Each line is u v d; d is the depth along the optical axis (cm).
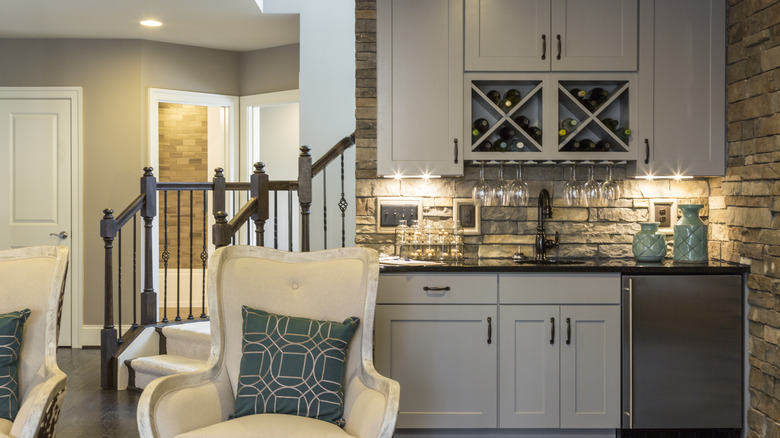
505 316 354
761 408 342
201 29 573
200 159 795
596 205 412
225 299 269
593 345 354
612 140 393
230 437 224
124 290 600
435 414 354
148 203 495
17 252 275
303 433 228
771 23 338
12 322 255
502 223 414
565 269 351
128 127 603
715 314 354
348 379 261
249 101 652
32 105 604
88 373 508
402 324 354
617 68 379
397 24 380
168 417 228
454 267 351
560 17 379
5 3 499
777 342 329
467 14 380
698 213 388
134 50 602
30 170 605
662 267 351
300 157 439
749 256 358
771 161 338
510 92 387
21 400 258
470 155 380
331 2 528
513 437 362
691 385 353
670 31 380
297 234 783
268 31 580
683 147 381
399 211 410
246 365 255
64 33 586
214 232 380
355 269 272
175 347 477
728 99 381
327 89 527
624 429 361
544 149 380
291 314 271
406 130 381
